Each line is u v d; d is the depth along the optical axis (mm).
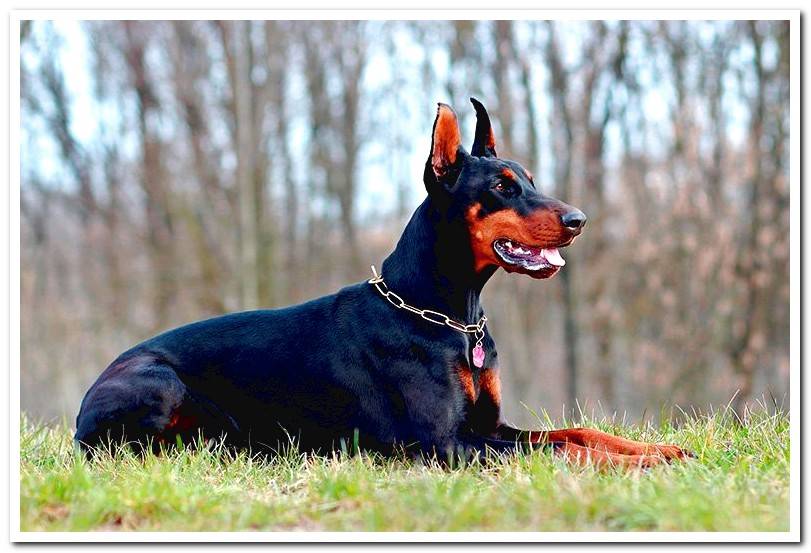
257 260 19016
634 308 18125
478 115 5609
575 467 4594
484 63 17672
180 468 4867
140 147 19875
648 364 17859
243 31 18906
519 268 5051
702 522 3803
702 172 17641
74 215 20016
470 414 5191
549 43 17547
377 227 19453
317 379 5348
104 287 19688
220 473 4930
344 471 4594
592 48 17766
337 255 19500
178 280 19188
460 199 5160
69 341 18906
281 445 5457
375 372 5246
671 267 17859
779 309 17266
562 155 17734
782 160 17016
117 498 4223
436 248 5211
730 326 17359
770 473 4383
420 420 5113
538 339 18625
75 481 4371
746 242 17453
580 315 18188
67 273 19891
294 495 4531
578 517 3947
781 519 3846
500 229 5059
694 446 5156
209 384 5516
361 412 5273
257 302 18875
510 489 4254
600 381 18078
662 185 17984
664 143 17797
